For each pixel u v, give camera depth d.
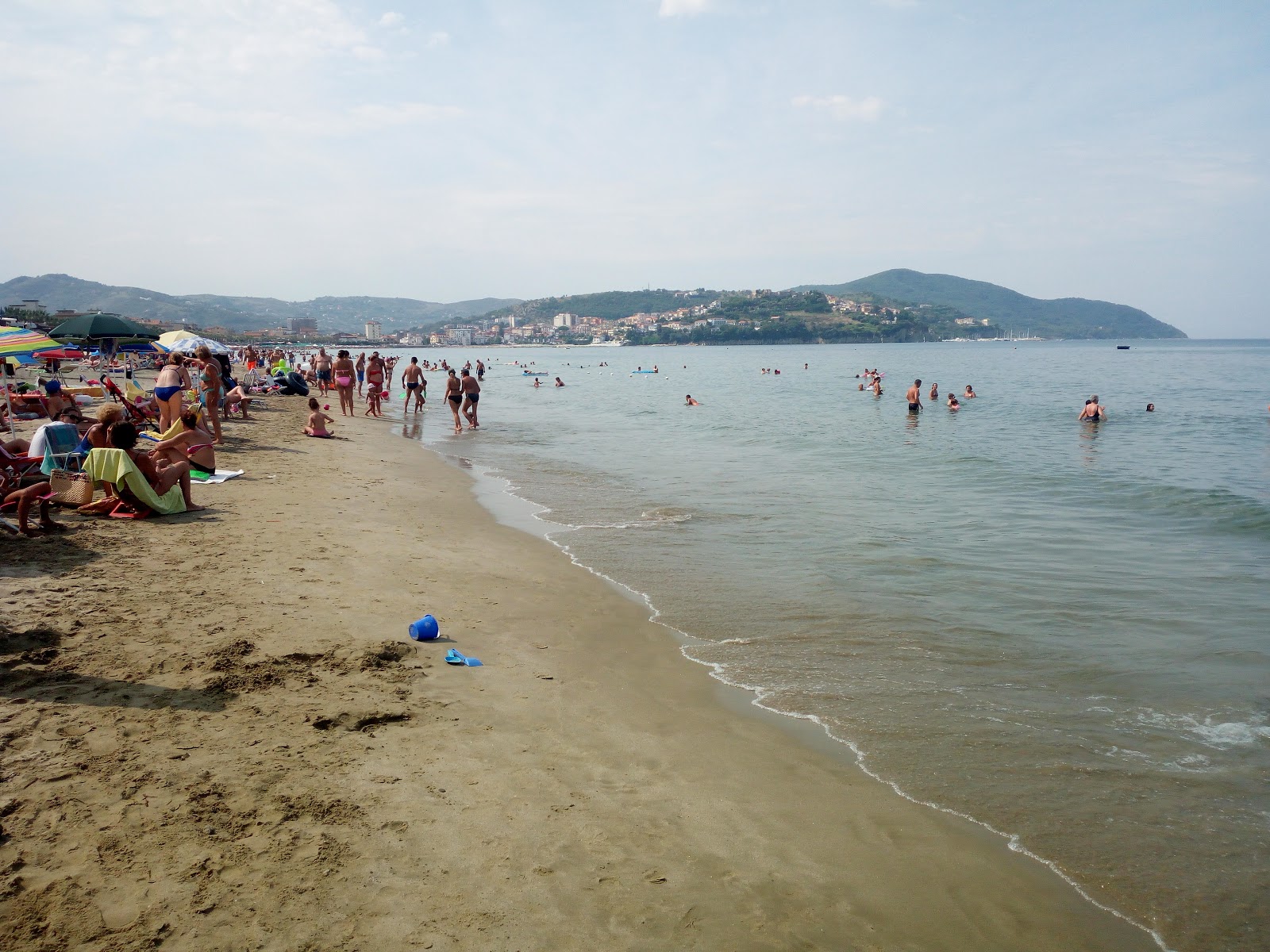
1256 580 9.10
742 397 44.91
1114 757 5.07
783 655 6.70
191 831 3.51
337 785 4.05
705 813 4.28
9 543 7.74
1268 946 3.51
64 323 27.11
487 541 10.20
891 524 12.02
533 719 5.21
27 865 3.16
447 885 3.41
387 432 23.11
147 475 9.53
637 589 8.47
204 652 5.49
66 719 4.36
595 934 3.23
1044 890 3.83
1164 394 44.94
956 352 178.12
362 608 6.90
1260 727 5.47
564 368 95.31
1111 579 9.09
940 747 5.18
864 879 3.83
